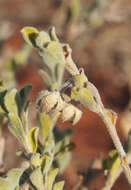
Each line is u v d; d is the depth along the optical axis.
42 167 0.18
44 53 0.18
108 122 0.17
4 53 0.54
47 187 0.18
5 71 0.43
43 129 0.21
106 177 0.21
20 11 1.51
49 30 0.18
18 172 0.17
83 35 0.74
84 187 0.24
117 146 0.17
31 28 0.17
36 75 1.15
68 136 0.23
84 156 0.73
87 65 1.26
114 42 1.28
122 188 0.64
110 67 1.26
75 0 0.48
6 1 1.70
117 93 1.18
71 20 0.48
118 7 0.49
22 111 0.18
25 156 0.19
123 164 0.17
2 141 0.23
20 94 0.18
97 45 1.27
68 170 0.58
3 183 0.17
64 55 0.17
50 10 1.39
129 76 1.19
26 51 0.44
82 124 0.99
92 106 0.17
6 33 0.61
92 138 0.96
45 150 0.21
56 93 0.18
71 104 0.18
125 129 0.40
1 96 0.18
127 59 1.26
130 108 0.25
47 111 0.18
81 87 0.17
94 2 0.49
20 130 0.18
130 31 1.29
